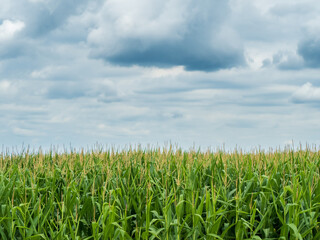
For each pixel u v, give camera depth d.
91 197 7.45
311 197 7.67
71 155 12.70
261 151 11.74
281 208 8.01
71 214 7.09
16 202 7.89
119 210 7.91
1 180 8.18
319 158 10.98
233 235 7.84
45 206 7.94
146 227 6.86
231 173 9.83
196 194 7.64
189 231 7.14
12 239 6.91
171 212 7.59
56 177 9.52
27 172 9.53
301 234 6.96
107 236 6.88
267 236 7.43
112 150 12.93
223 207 7.89
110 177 8.66
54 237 6.84
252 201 7.89
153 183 8.69
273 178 8.62
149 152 12.76
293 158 11.24
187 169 9.23
